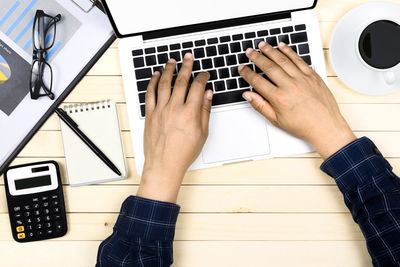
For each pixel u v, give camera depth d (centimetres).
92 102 71
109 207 72
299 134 66
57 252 71
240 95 68
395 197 59
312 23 68
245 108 69
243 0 64
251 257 72
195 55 68
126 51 68
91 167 70
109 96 72
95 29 70
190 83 68
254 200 72
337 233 72
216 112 69
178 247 72
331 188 72
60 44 70
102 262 60
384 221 59
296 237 72
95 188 72
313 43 69
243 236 72
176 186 62
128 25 65
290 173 72
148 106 66
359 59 67
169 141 62
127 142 72
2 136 70
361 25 68
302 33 68
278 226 72
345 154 62
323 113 64
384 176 60
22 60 70
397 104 73
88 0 70
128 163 72
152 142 64
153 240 59
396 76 67
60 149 72
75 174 70
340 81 72
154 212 60
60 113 69
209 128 69
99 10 70
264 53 66
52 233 70
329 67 72
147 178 62
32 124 70
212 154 69
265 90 64
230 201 72
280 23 68
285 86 64
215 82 68
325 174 72
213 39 68
